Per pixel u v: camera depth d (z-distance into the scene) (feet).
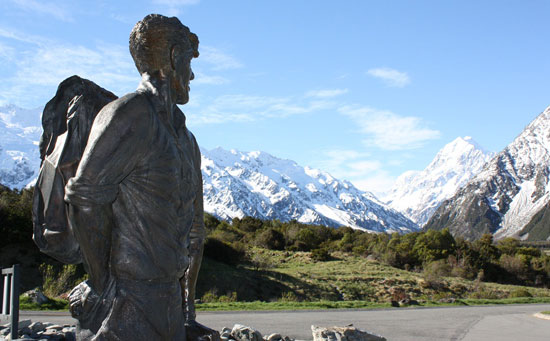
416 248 265.54
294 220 362.94
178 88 11.87
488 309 88.48
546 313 74.33
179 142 11.64
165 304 10.95
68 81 11.80
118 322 10.53
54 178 11.41
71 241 11.68
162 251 10.84
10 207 109.40
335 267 219.82
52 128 11.96
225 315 56.90
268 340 28.60
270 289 148.25
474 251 261.24
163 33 11.41
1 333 22.43
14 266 19.24
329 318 58.80
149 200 10.77
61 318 43.01
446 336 47.88
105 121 10.34
